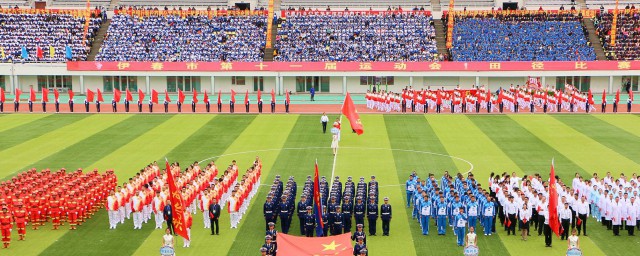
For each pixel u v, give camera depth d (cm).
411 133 7638
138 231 4381
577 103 9331
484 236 4278
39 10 12500
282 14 12512
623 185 4697
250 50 11850
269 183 5472
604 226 4444
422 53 11738
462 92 9300
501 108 9106
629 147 6794
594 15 12412
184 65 11456
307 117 8838
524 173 5728
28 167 5969
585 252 3956
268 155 6488
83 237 4250
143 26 12219
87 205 4650
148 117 8781
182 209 3956
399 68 11369
